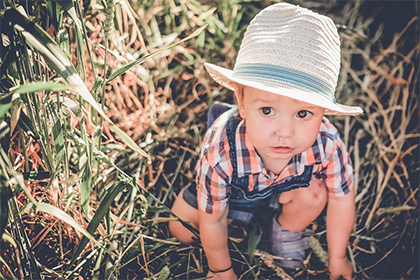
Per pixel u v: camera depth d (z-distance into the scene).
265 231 1.44
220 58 1.81
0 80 0.97
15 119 0.91
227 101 1.77
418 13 1.71
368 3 1.88
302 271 1.36
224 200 1.19
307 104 0.96
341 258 1.30
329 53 0.99
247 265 1.38
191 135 1.71
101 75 1.52
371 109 1.76
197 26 1.82
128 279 1.28
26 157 1.04
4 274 1.05
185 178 1.61
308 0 1.91
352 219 1.25
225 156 1.14
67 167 1.07
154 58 1.74
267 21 1.01
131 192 1.42
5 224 0.83
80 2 1.14
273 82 0.94
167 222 1.46
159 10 1.76
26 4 0.96
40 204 0.88
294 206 1.29
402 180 1.57
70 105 1.01
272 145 1.00
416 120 1.62
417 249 1.36
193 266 1.37
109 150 1.39
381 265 1.39
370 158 1.62
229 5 1.86
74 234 1.21
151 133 1.65
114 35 1.50
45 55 0.80
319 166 1.17
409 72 1.70
